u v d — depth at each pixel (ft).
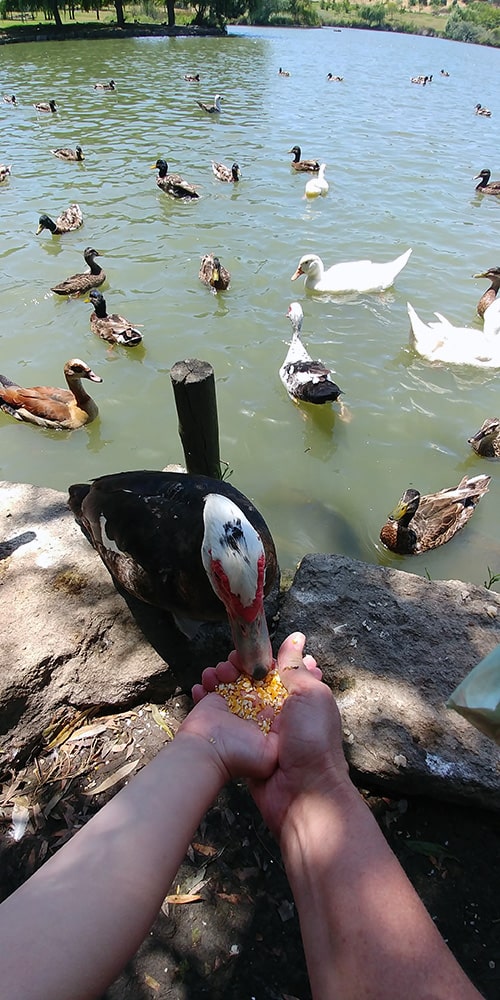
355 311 8.31
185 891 2.27
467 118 20.26
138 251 9.78
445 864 2.34
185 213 11.39
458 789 2.43
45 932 1.04
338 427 6.18
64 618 3.00
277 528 4.99
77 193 12.25
